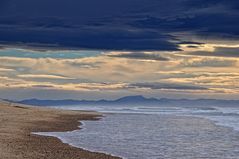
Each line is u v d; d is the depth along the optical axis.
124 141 43.34
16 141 38.69
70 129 56.38
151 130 58.81
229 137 49.28
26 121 65.25
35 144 37.16
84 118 85.88
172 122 78.50
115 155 33.53
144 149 37.28
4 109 91.38
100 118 89.12
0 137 41.44
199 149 37.84
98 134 50.47
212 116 108.25
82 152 33.78
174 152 35.78
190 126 67.62
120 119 87.56
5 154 30.75
